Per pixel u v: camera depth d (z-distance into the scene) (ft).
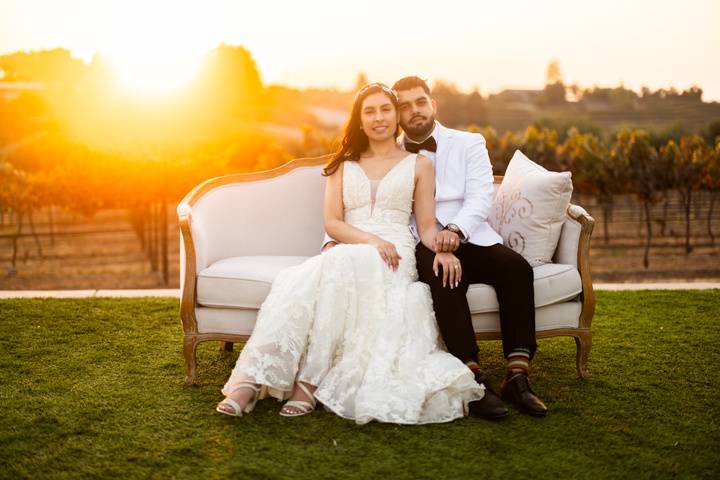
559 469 6.75
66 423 7.82
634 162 31.19
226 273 9.12
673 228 42.60
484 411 8.10
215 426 7.82
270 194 11.43
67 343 11.22
